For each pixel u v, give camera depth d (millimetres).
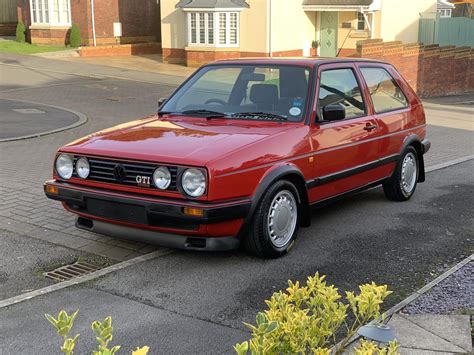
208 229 5215
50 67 26328
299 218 6074
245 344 2311
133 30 33969
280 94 6391
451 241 6418
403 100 8016
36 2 32938
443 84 26188
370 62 7562
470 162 11094
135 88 21719
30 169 9617
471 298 4844
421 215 7406
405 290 5090
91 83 22484
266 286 5156
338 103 6609
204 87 6848
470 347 4043
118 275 5379
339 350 2842
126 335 4285
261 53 26766
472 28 30984
